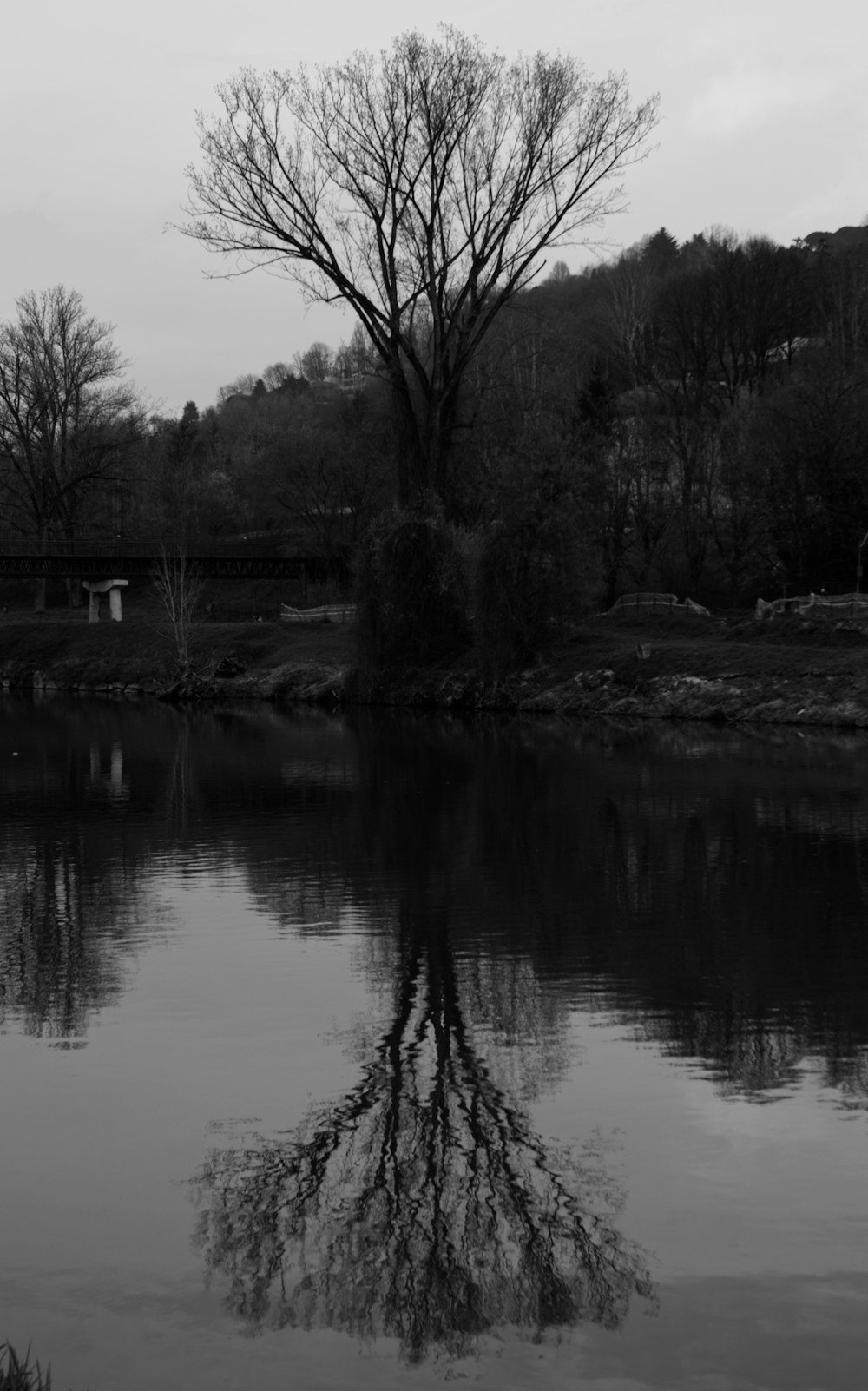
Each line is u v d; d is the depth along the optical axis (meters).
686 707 52.00
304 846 26.14
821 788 32.75
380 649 62.59
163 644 77.12
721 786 33.44
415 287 58.81
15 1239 9.83
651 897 21.03
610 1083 12.77
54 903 21.11
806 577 64.50
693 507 70.62
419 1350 8.33
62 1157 11.23
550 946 18.05
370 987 16.14
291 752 44.34
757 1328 8.49
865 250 108.44
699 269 107.19
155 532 94.38
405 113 55.09
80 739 50.00
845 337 93.88
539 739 46.72
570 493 59.03
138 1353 8.32
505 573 58.53
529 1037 14.22
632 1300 8.83
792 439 64.81
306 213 55.41
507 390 70.62
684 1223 9.90
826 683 49.81
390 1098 12.46
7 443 85.00
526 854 24.91
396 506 63.12
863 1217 9.92
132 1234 9.89
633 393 92.38
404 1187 10.59
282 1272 9.31
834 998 15.52
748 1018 14.78
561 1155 11.11
